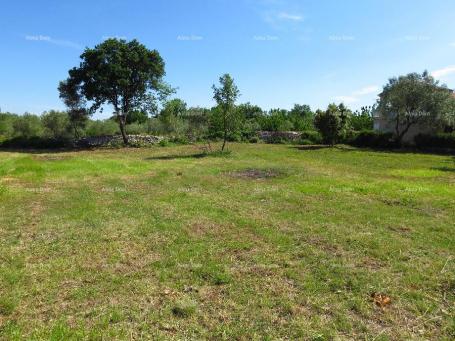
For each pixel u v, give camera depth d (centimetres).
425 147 3441
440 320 465
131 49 3797
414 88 3381
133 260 650
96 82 3684
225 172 1772
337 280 569
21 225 862
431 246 734
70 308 484
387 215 963
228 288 543
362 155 2775
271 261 647
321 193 1244
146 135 4084
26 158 2508
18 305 491
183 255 667
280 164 2133
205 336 424
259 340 419
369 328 446
